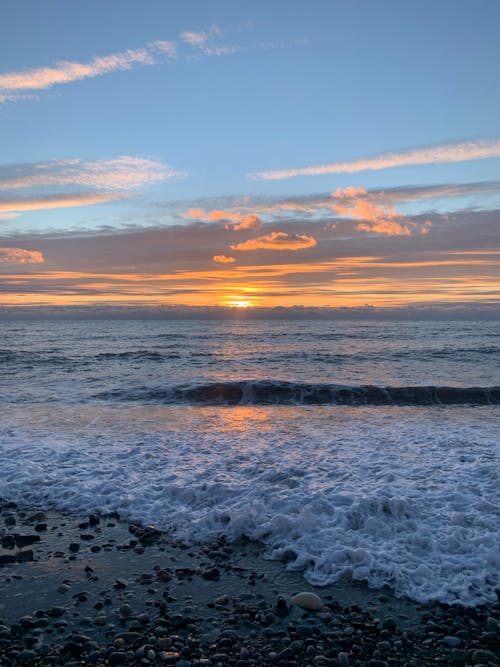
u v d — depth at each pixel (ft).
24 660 12.12
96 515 21.09
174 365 72.79
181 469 26.37
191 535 19.29
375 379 59.11
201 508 21.56
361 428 36.27
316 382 56.54
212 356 83.25
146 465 27.07
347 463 27.12
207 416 40.88
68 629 13.41
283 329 167.84
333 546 17.67
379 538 18.22
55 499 22.76
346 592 15.35
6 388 53.62
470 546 17.35
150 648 12.60
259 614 14.21
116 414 41.45
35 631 13.28
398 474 25.14
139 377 61.11
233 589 15.60
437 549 17.28
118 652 12.35
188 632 13.38
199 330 166.20
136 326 205.98
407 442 31.86
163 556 17.78
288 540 18.45
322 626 13.66
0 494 23.25
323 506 20.79
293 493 22.27
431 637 13.12
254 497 22.06
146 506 21.81
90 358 80.74
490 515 19.90
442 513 20.15
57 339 124.98
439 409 44.57
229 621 13.88
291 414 42.06
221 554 17.81
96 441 32.14
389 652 12.52
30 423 37.52
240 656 12.36
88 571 16.61
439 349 91.20
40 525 20.02
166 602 14.84
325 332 146.20
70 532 19.62
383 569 16.24
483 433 34.35
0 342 114.93
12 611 14.24
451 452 29.27
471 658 12.21
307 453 29.27
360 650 12.59
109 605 14.62
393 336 126.41
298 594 14.94
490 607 14.37
